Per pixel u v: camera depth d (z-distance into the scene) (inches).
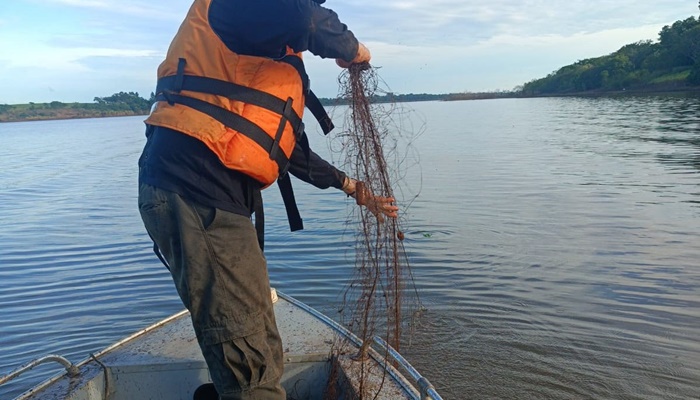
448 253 348.8
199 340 76.9
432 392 87.1
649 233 376.5
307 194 579.5
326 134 94.0
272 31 70.9
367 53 86.8
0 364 236.7
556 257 336.2
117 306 293.0
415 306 232.8
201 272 73.8
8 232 470.3
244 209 77.1
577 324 248.4
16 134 2534.5
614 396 198.4
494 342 232.7
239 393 77.5
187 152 72.9
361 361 103.3
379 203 99.4
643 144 910.4
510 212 459.5
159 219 73.9
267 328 80.4
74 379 103.3
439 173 699.4
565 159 783.1
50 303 300.4
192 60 74.5
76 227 480.4
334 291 290.4
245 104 74.0
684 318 248.8
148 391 107.4
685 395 197.5
